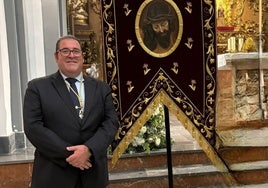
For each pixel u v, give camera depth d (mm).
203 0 2889
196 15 2893
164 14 2848
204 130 2994
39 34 4336
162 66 2893
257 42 6340
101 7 2752
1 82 3945
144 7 2811
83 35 5066
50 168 2182
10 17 4148
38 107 2176
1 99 3949
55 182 2184
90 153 2152
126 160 3898
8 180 3646
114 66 2812
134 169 3920
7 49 4129
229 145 3670
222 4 6605
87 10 5086
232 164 3629
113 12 2775
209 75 2965
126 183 3676
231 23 6645
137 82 2861
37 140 2133
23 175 3672
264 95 4621
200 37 2918
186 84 2936
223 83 4523
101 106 2322
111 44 2795
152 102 2896
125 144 2863
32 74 4328
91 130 2262
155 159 3955
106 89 2404
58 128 2178
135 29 2816
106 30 2777
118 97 2834
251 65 4699
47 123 2193
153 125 4008
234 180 3697
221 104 4375
